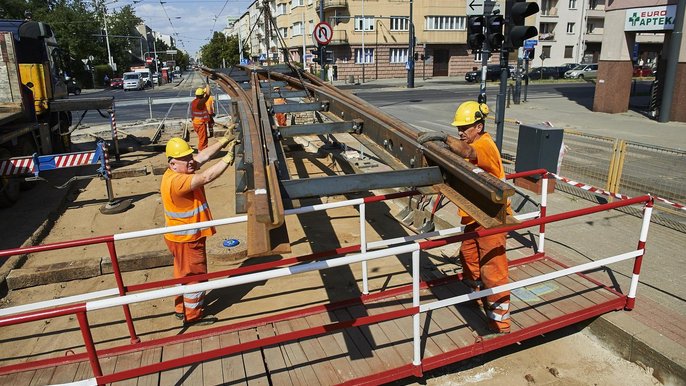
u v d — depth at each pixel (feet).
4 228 24.18
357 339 12.69
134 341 13.16
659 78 59.00
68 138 43.65
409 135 14.20
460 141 12.69
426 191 12.17
